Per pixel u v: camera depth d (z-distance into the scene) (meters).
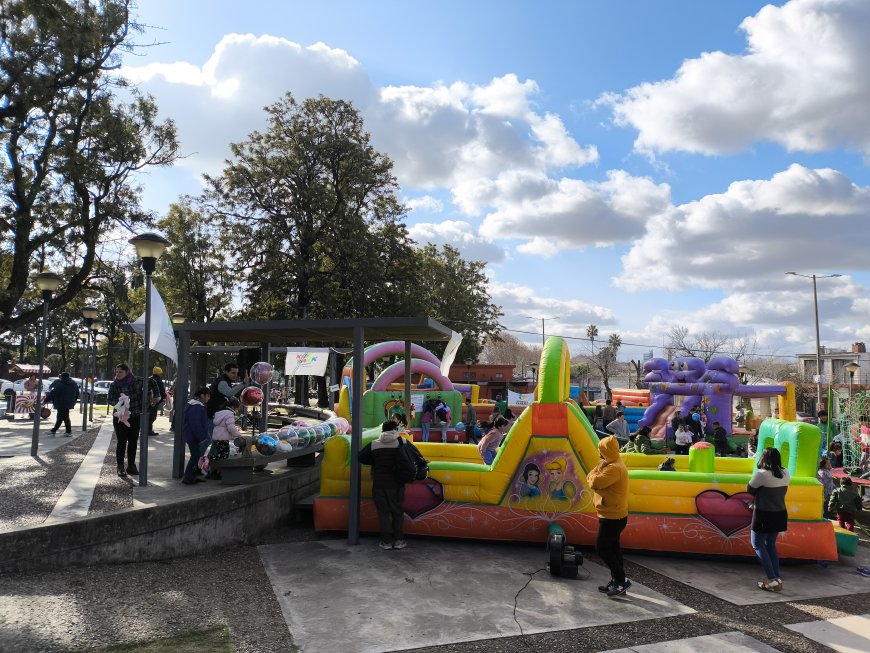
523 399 26.58
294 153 32.53
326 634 5.07
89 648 4.41
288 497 9.18
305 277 32.09
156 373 15.38
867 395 17.31
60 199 22.38
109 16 20.45
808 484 7.61
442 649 4.86
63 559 5.87
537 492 8.01
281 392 36.19
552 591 6.35
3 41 18.73
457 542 8.25
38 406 11.15
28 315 22.78
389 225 35.06
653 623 5.53
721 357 21.16
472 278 52.00
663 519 7.75
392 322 8.26
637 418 22.97
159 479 8.70
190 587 5.98
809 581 7.00
